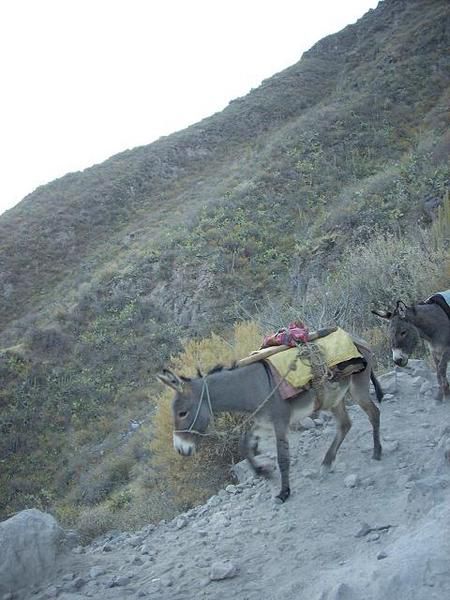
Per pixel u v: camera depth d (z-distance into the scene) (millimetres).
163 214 39750
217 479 8719
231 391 6133
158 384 22812
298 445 7820
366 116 36250
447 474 5980
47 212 42844
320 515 5879
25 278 37406
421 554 4039
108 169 48312
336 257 21969
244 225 28797
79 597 4957
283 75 56375
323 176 31547
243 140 49219
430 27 43594
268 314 13617
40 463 21484
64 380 25422
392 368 9922
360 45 54125
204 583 5004
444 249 13117
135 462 15672
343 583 4082
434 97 36438
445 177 21719
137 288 28547
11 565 5301
